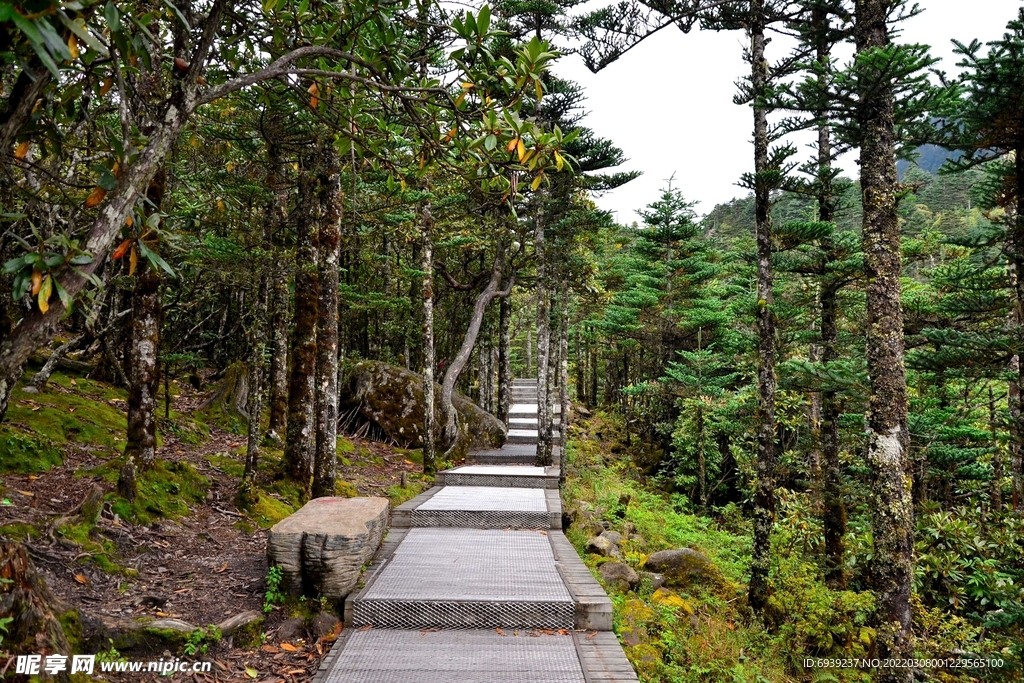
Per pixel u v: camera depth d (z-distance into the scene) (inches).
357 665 155.2
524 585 202.5
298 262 301.6
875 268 216.4
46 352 408.5
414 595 188.4
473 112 120.8
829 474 401.1
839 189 389.7
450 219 541.6
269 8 110.9
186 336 588.4
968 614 326.3
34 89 77.7
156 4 107.7
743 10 309.9
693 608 283.6
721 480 700.0
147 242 100.0
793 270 402.6
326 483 286.0
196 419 418.3
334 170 285.1
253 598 187.0
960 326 424.8
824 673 260.2
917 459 408.8
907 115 238.8
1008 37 246.4
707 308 781.3
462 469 447.8
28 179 139.8
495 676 150.1
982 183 330.6
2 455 235.3
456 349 794.2
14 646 117.2
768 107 233.6
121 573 182.2
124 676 140.9
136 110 110.4
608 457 726.5
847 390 301.9
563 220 461.7
